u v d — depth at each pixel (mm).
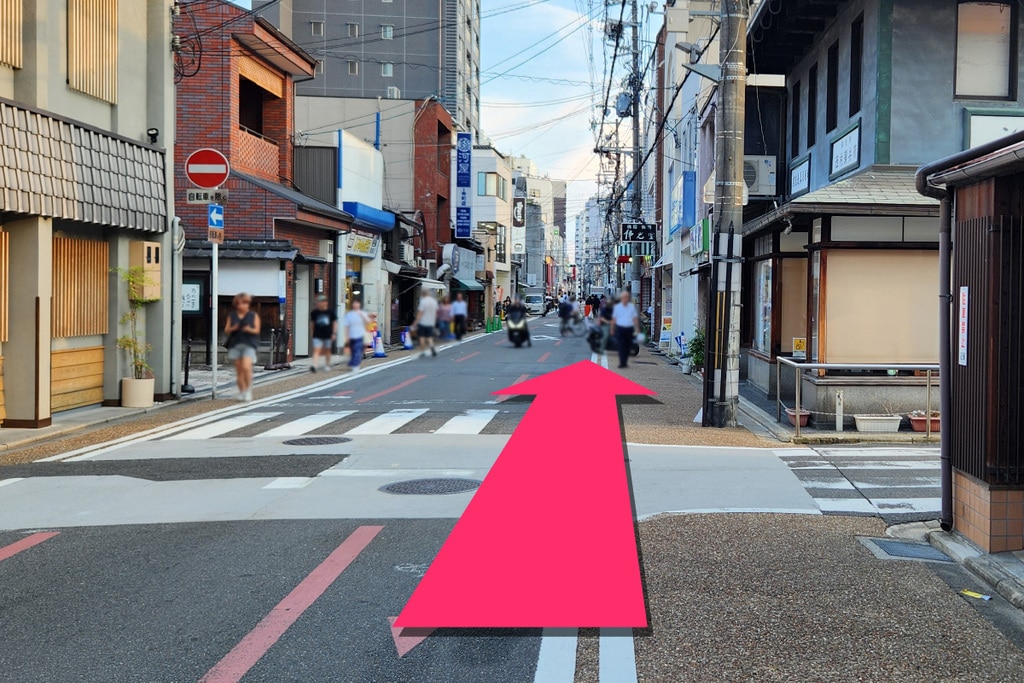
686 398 18297
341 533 7465
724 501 8727
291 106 29531
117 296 16266
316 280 28234
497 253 68562
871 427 12977
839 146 16391
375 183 35438
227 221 24875
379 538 7285
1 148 12406
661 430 13602
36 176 13188
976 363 6914
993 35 14695
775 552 6832
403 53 63156
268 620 5418
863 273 13922
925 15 14539
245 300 16344
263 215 24844
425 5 63062
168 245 17484
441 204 48812
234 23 24672
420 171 44531
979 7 14672
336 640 5090
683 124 33156
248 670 4672
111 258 16266
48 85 13797
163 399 17156
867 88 15117
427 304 27297
